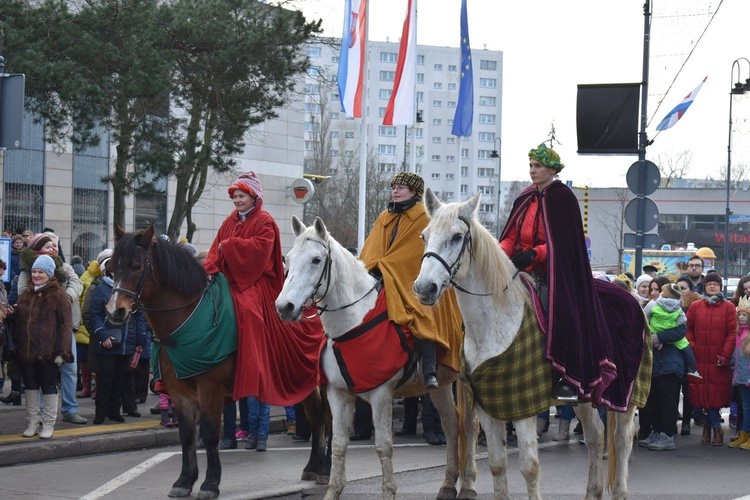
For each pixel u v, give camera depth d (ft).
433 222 20.79
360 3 53.21
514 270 21.42
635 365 24.07
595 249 162.91
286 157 109.91
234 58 58.39
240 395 25.02
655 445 37.65
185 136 62.54
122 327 36.94
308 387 27.25
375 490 27.50
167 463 31.45
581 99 53.16
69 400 36.88
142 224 93.61
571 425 44.16
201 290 25.44
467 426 25.71
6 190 81.30
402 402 47.11
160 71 52.47
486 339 20.85
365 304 23.86
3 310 32.86
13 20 49.26
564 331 20.97
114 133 57.00
